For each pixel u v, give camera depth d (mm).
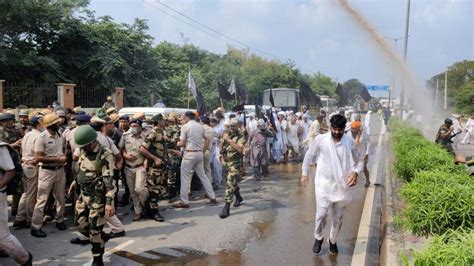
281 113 13961
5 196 4340
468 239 3062
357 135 9023
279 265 4891
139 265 4906
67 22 19500
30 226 6324
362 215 7098
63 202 6223
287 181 10500
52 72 18609
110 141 6164
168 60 31562
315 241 5270
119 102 17922
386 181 9195
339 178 4859
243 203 8070
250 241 5781
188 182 7730
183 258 5137
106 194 4660
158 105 15172
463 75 48219
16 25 18781
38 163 5855
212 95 30656
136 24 23375
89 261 5020
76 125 6555
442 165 6727
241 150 7176
